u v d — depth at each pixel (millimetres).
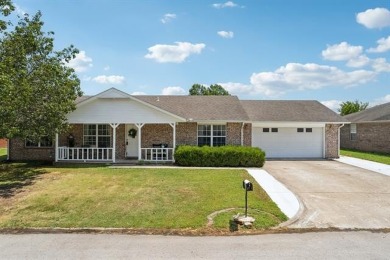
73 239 7363
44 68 14461
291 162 20688
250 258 6242
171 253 6500
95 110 18734
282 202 10469
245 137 22281
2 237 7523
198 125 20938
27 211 9500
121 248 6789
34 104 14422
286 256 6336
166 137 20781
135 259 6215
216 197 10844
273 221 8562
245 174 15320
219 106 22656
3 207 9930
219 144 21031
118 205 10016
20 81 12750
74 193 11523
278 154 22969
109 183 13125
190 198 10750
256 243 7066
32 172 15727
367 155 24562
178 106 22422
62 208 9758
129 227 8148
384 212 9406
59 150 19031
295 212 9383
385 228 8086
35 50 14680
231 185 12719
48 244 7051
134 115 18750
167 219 8680
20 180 13828
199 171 16062
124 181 13500
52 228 8125
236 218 8383
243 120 20500
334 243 7062
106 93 18469
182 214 9078
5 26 12742
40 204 10188
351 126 30406
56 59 15641
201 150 17969
